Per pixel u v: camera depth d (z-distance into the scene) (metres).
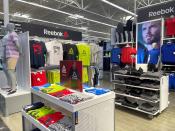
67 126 1.66
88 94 1.80
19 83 4.49
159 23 5.72
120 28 6.62
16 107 3.78
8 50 3.80
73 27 13.61
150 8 5.98
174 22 5.52
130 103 3.79
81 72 1.84
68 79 1.99
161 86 3.40
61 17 11.15
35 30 5.45
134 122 3.26
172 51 5.44
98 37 19.75
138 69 3.78
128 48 5.76
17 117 3.57
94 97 1.71
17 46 3.88
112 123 1.91
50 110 2.07
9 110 3.68
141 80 3.70
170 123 3.20
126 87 4.14
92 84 5.96
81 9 8.39
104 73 11.27
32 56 4.62
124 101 3.90
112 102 1.89
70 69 1.95
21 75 4.37
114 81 4.12
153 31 5.86
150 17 6.01
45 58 4.95
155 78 3.39
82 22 12.37
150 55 5.73
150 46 5.94
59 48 5.19
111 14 10.35
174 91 5.66
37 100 2.36
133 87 3.97
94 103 1.67
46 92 1.90
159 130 2.93
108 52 10.98
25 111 2.12
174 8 5.47
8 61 3.84
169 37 5.77
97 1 8.17
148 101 3.44
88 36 18.62
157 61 5.59
